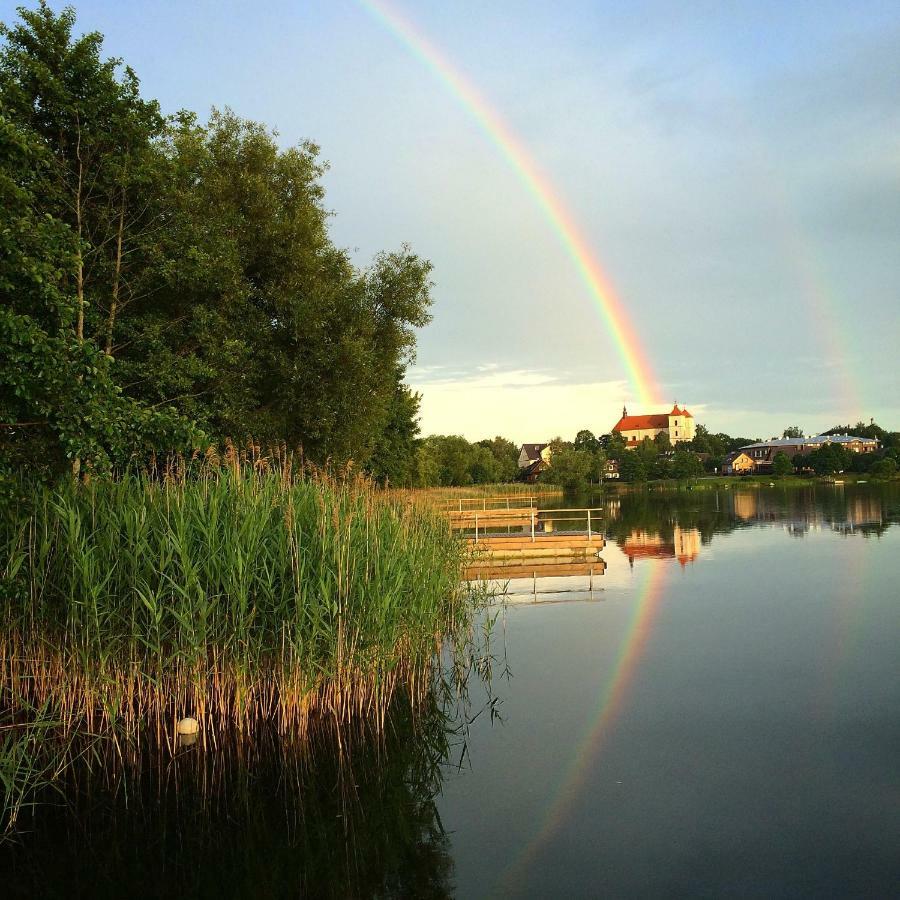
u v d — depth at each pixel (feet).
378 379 72.13
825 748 26.40
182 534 25.70
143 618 25.50
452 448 243.81
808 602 54.19
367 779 24.25
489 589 60.08
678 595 57.57
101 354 22.88
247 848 20.20
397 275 73.61
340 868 19.26
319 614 26.58
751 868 18.71
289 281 63.57
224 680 26.48
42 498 25.85
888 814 21.48
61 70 42.11
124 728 24.84
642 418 505.66
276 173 68.39
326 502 30.50
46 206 42.14
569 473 279.28
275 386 61.57
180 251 47.16
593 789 23.34
